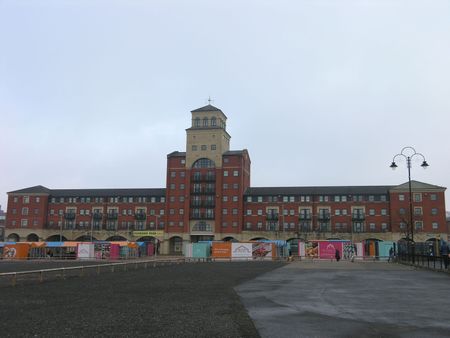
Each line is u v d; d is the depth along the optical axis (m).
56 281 26.44
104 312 13.70
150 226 113.88
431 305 15.27
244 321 12.07
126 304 15.61
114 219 115.75
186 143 111.38
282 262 60.31
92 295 18.59
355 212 104.06
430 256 40.81
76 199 118.06
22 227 116.88
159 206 114.25
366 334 10.45
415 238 98.94
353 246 72.56
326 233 103.06
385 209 102.94
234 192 107.75
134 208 115.31
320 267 44.97
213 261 64.81
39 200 117.56
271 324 11.71
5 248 76.12
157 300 16.80
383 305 15.28
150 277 29.86
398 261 57.62
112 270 37.00
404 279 27.36
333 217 104.81
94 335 10.27
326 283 24.61
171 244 110.69
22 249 76.06
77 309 14.38
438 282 24.94
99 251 78.75
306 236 103.50
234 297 17.72
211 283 24.83
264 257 70.69
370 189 106.56
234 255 70.88
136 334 10.38
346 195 105.06
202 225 107.81
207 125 112.00
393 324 11.70
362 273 34.09
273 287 22.23
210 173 109.44
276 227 106.56
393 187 105.50
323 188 109.38
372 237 101.31
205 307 14.82
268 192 108.88
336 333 10.57
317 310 14.15
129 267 44.31
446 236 98.00
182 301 16.47
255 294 18.95
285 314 13.35
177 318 12.57
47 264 56.62
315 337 10.13
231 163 109.06
